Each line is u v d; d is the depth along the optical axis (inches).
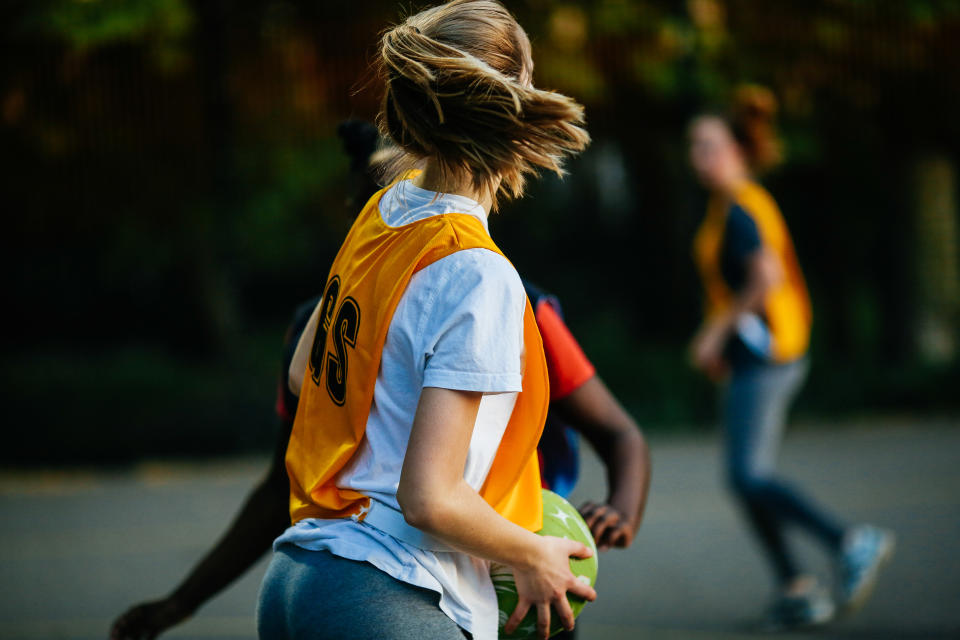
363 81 180.2
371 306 161.5
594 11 976.9
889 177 1419.8
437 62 157.5
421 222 161.9
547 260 1841.8
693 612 475.8
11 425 975.6
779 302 458.6
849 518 664.4
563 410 206.2
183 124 1067.3
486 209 169.0
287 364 204.7
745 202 467.8
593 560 173.6
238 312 1423.5
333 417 166.7
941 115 1254.9
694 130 482.3
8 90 997.2
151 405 1029.8
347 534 158.6
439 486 148.6
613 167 1759.4
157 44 936.9
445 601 156.9
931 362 1344.7
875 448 941.8
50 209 1179.9
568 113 158.9
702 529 651.5
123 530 685.9
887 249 1440.7
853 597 445.7
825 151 1315.2
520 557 159.2
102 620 485.1
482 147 158.7
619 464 204.7
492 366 152.3
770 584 521.7
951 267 1486.2
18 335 1702.8
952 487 754.8
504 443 163.0
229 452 1002.7
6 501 797.9
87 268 1690.5
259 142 1117.1
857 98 1181.1
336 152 1112.8
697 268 1349.7
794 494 453.1
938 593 492.1
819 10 1073.5
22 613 498.3
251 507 216.8
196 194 1144.8
